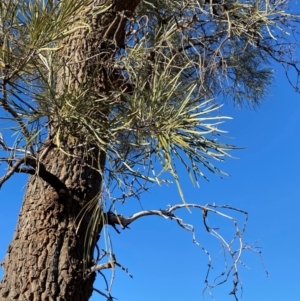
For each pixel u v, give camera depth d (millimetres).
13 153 1368
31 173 1616
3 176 1401
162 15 2336
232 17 2162
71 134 1396
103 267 1656
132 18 2014
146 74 1563
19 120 1300
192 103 1398
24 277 1649
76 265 1695
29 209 1754
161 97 1375
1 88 1205
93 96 1432
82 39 1766
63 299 1648
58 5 1153
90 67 1683
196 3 2033
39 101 1304
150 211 1840
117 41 1971
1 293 1648
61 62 1475
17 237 1730
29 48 1172
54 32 1158
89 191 1772
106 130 1402
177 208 1856
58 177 1740
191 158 1388
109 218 1772
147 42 2094
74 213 1736
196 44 2211
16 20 1129
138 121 1370
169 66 1515
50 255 1678
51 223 1712
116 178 1433
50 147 1397
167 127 1360
